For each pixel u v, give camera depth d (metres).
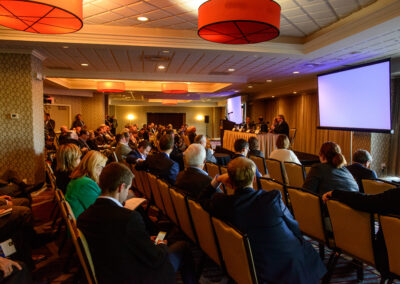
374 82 6.12
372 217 1.92
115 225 1.43
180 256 2.04
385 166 7.80
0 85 5.62
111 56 6.41
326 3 3.96
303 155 10.48
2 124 5.66
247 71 8.38
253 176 1.82
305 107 12.60
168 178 3.48
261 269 1.77
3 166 5.68
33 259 2.88
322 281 2.35
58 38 4.84
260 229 1.74
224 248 1.87
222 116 26.69
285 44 5.77
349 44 5.05
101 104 15.20
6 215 2.45
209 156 4.89
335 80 7.34
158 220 3.91
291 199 2.64
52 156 6.21
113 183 1.59
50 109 13.48
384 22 3.91
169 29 5.13
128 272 1.42
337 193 2.13
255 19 2.89
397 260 1.75
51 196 5.27
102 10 4.15
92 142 8.04
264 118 16.16
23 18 2.78
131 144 8.43
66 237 3.01
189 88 13.80
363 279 2.46
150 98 19.62
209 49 5.37
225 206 1.79
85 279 1.97
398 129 7.57
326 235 2.38
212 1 2.97
